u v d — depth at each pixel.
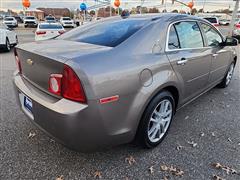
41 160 2.52
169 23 2.86
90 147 2.13
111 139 2.20
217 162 2.52
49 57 2.06
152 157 2.60
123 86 2.14
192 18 3.38
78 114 1.93
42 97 2.18
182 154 2.66
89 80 1.94
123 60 2.22
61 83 2.00
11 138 2.93
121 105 2.16
